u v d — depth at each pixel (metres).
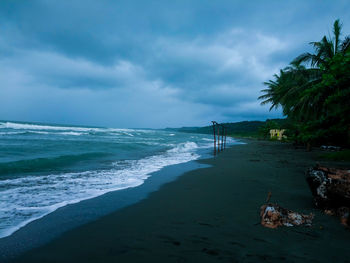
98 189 4.55
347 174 2.88
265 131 43.00
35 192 4.18
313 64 14.88
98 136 28.28
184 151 15.66
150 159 10.37
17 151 9.94
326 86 8.29
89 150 12.44
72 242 2.26
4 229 2.56
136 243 2.22
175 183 5.27
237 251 2.03
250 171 7.05
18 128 34.88
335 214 2.86
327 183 3.00
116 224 2.74
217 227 2.60
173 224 2.72
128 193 4.30
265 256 1.93
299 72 18.91
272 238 2.28
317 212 3.01
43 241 2.28
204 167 7.99
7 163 6.69
